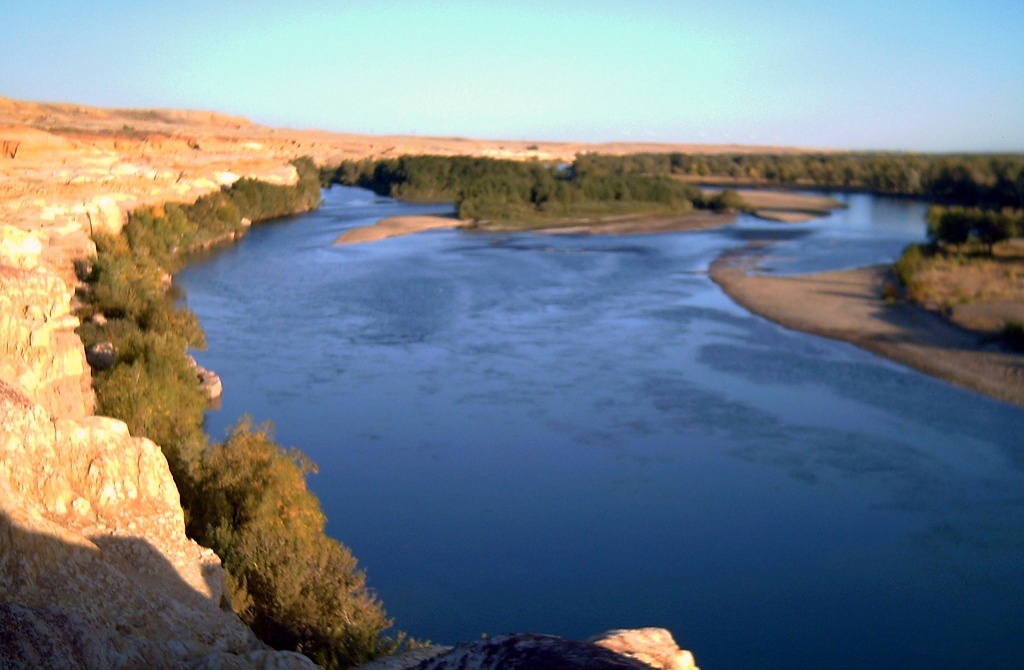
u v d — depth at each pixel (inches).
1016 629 590.2
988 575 654.5
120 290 1123.3
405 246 2324.1
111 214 1631.4
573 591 629.3
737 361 1205.1
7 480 300.7
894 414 997.2
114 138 3499.0
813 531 718.5
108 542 331.3
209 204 2351.1
